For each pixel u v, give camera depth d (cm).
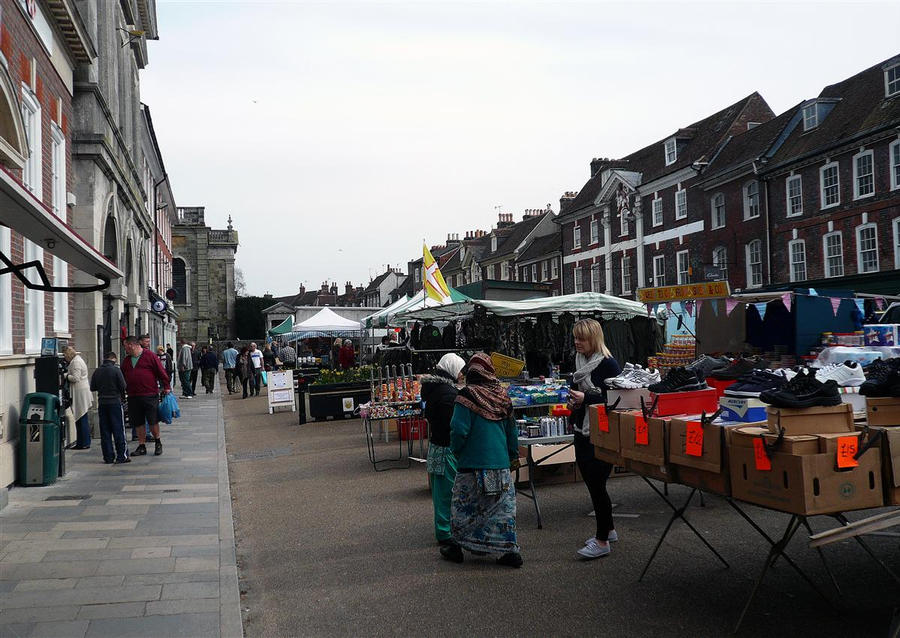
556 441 796
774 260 2875
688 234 3466
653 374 589
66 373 1313
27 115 1156
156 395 1259
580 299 1325
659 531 674
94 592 537
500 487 581
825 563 494
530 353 1487
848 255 2519
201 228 5978
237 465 1189
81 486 964
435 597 527
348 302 10238
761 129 3131
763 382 475
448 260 7156
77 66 1548
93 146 1560
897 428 412
